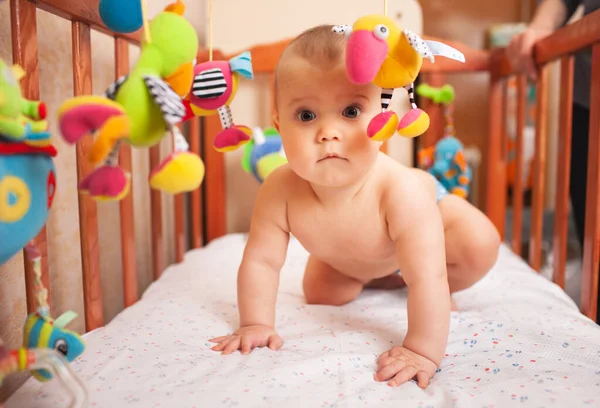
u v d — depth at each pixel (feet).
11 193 1.66
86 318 2.93
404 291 3.71
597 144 3.35
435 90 5.46
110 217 3.86
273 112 2.61
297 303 3.49
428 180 3.30
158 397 2.05
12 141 1.68
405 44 2.04
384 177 2.67
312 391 2.12
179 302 3.34
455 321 2.99
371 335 2.77
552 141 8.61
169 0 4.48
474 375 2.32
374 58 1.91
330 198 2.65
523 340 2.64
